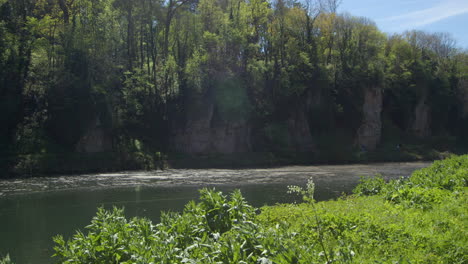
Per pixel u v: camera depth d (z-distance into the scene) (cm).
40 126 4188
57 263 793
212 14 5819
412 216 941
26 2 4744
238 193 924
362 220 877
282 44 5875
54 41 4744
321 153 5619
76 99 4294
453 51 7900
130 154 4488
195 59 5084
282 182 3170
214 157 5003
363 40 6606
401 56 7225
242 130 5356
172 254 662
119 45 5253
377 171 4200
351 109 6131
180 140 5125
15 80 4178
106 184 3069
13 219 1791
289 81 5662
